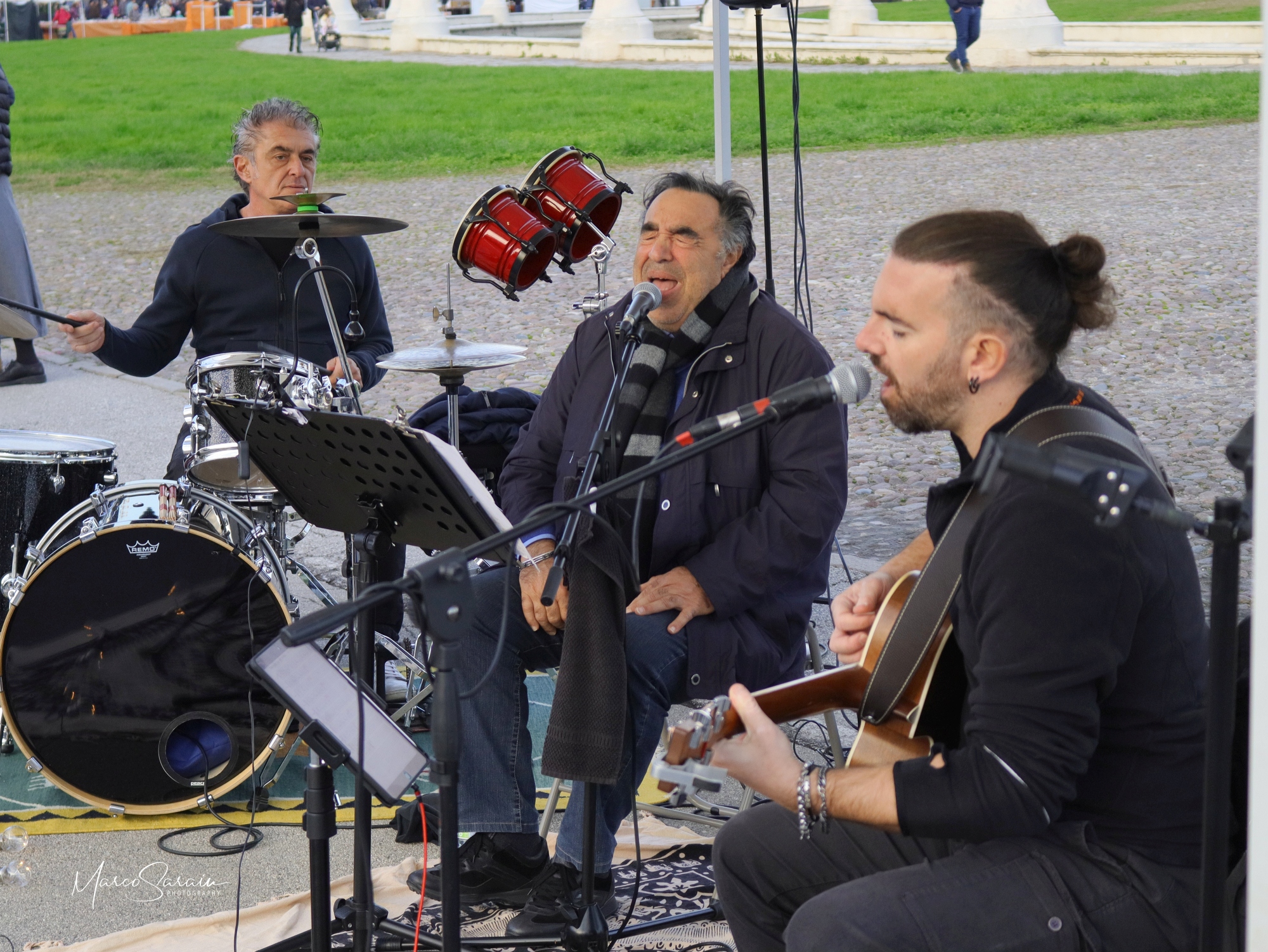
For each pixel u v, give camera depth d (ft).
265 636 13.66
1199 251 37.76
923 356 7.72
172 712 13.71
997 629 7.24
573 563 10.81
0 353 33.14
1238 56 78.48
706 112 70.08
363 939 9.76
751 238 12.71
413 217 48.37
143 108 84.23
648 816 13.79
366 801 9.59
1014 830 7.23
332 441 10.07
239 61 110.11
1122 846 7.64
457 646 7.66
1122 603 7.16
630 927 10.78
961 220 7.73
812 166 54.65
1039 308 7.61
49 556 13.43
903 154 56.39
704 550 12.05
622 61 98.78
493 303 36.17
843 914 7.66
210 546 13.50
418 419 17.31
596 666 10.67
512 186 14.66
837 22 96.07
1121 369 28.25
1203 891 6.87
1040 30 83.05
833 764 14.21
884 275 7.85
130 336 16.78
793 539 11.85
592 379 13.02
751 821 8.96
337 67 102.83
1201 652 7.65
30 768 13.87
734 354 12.32
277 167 17.07
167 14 148.46
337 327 14.52
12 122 79.71
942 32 92.07
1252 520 6.40
